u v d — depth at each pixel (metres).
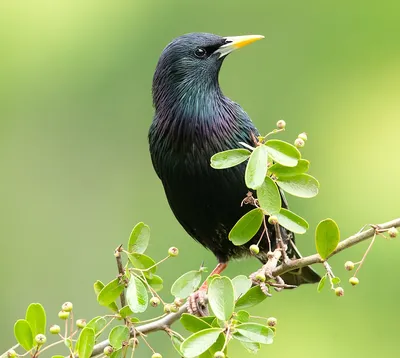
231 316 5.81
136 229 6.42
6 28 17.39
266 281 6.43
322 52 16.69
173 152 8.24
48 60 17.23
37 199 16.39
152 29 16.98
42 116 16.98
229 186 8.16
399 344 13.80
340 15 16.75
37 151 16.69
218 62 8.38
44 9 17.55
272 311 14.30
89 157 16.59
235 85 16.52
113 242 15.78
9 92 17.06
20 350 12.39
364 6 16.88
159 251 15.05
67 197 16.38
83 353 5.99
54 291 15.50
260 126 16.31
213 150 8.18
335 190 16.05
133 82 16.80
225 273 13.64
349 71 16.77
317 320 14.17
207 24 16.80
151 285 6.54
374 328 14.02
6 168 16.64
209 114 8.23
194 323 6.19
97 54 17.12
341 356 13.97
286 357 14.13
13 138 16.83
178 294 6.75
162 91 8.36
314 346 14.08
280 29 16.70
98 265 15.70
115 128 16.69
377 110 16.69
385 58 16.83
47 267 15.77
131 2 17.17
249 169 6.20
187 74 8.27
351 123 16.61
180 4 16.94
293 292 14.34
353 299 14.08
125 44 17.06
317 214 15.45
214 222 8.49
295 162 6.20
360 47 16.78
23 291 15.52
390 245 14.12
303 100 16.42
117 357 6.27
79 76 17.09
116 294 6.36
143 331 6.49
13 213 16.28
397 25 16.78
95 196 16.28
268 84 16.56
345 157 16.23
